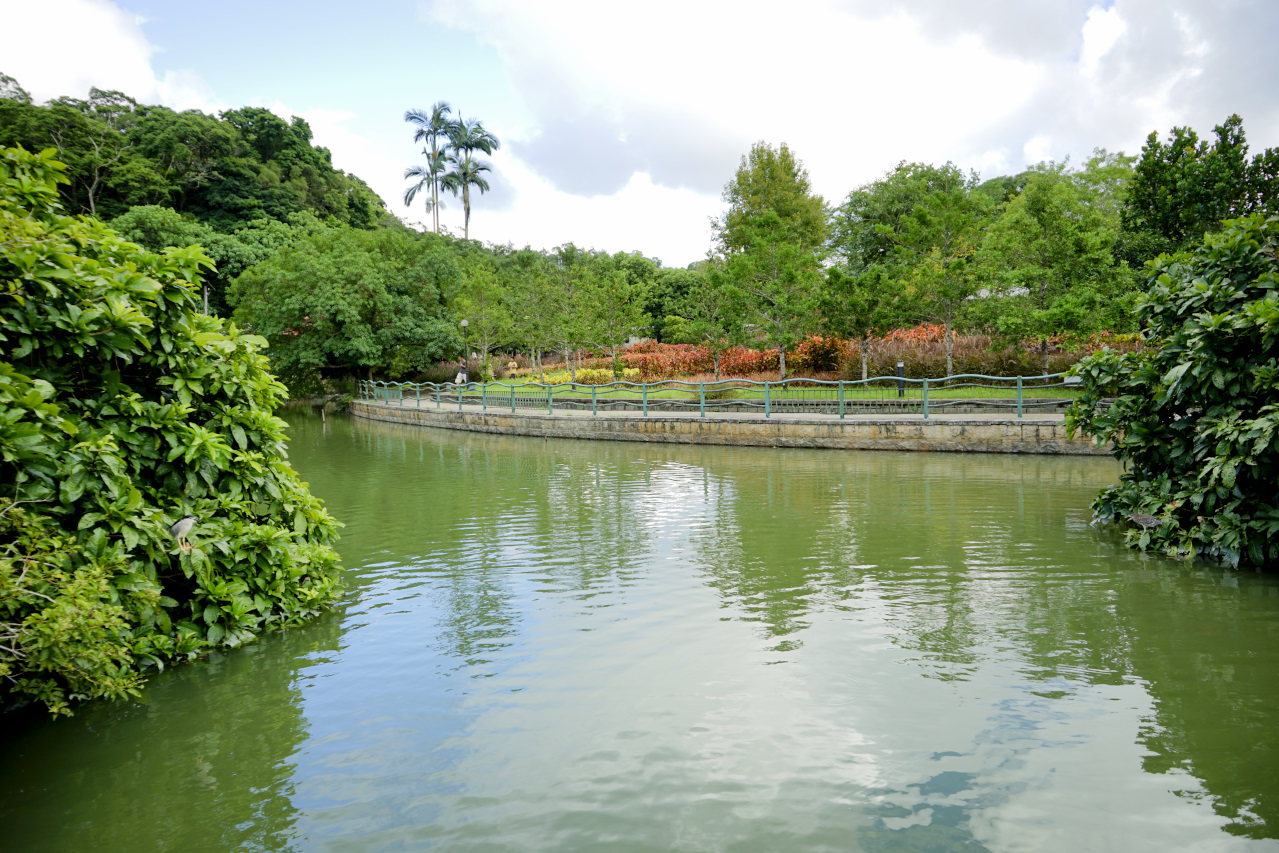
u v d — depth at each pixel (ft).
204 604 17.62
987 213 87.25
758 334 77.82
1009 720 13.01
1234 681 14.42
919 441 54.08
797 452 56.29
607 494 38.55
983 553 24.75
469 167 205.67
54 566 13.65
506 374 125.29
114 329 15.99
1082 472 42.70
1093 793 10.73
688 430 64.18
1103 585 20.93
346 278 111.04
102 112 185.06
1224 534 22.65
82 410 16.51
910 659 15.85
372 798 11.06
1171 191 56.34
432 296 119.96
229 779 11.71
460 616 19.47
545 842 9.83
